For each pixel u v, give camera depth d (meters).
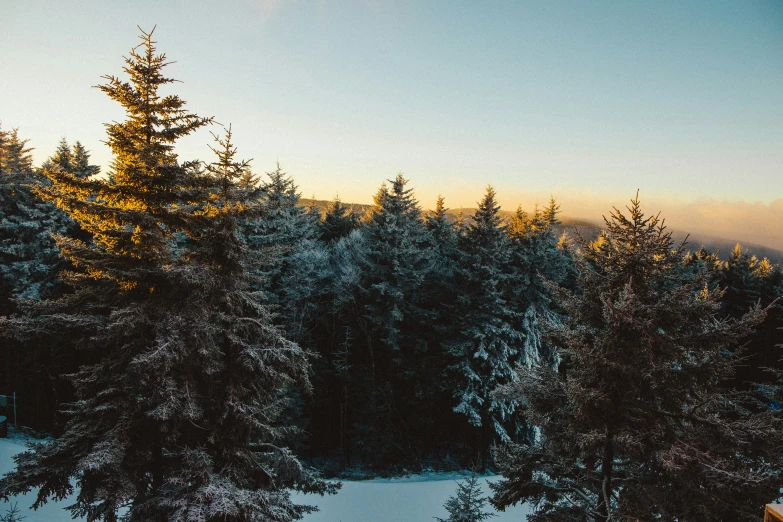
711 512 7.79
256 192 11.38
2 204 26.67
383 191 29.91
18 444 23.17
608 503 8.71
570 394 8.62
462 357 26.59
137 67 10.20
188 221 10.78
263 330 11.48
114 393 10.01
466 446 28.34
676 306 8.64
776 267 43.88
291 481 12.22
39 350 24.53
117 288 10.52
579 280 9.98
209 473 9.79
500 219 27.56
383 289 26.52
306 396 28.30
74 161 28.00
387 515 18.78
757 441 8.37
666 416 9.07
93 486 9.60
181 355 10.06
